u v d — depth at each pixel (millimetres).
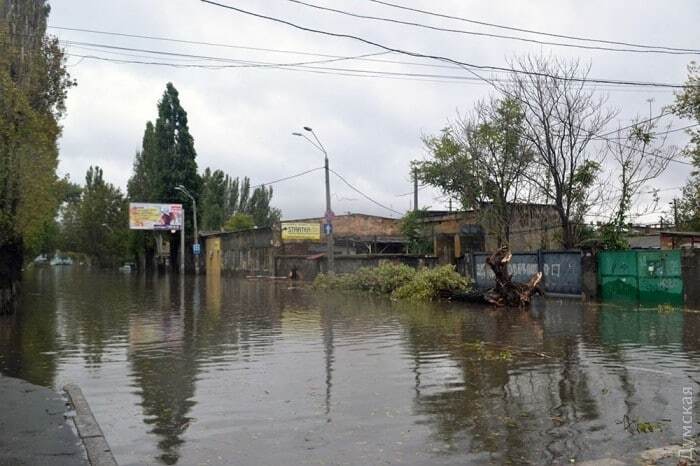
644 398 7820
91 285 39031
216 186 80062
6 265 19969
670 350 11430
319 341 13039
